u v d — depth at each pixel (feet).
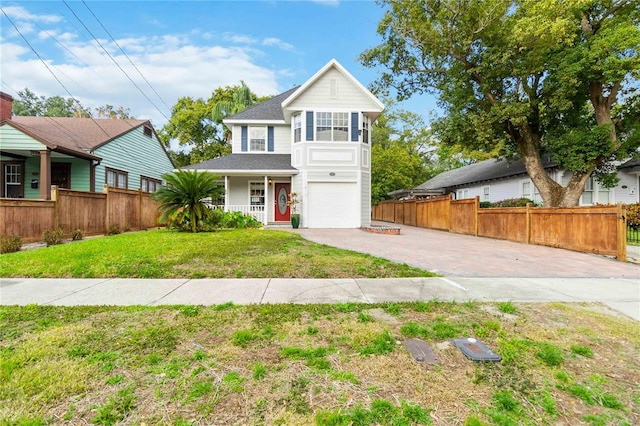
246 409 6.54
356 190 49.47
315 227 48.91
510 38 38.58
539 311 12.32
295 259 21.53
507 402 6.82
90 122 53.06
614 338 9.97
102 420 6.13
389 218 78.79
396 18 45.85
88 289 15.14
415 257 24.29
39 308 12.19
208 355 8.63
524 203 55.72
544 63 41.14
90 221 33.40
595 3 39.22
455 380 7.62
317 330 10.27
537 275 18.76
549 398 7.03
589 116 46.93
